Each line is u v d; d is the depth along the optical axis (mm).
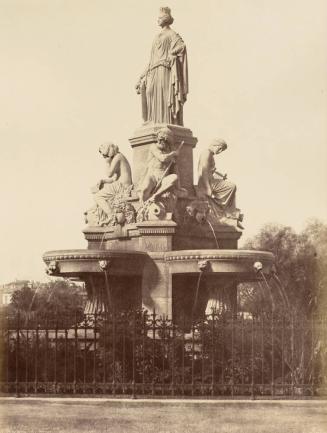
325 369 16625
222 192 23484
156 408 15391
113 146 23859
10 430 13711
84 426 14016
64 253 21234
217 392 16516
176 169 22578
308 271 42531
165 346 17375
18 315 16875
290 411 15078
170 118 23297
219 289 21453
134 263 21312
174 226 21516
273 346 16531
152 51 23578
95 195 23844
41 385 16594
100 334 17125
